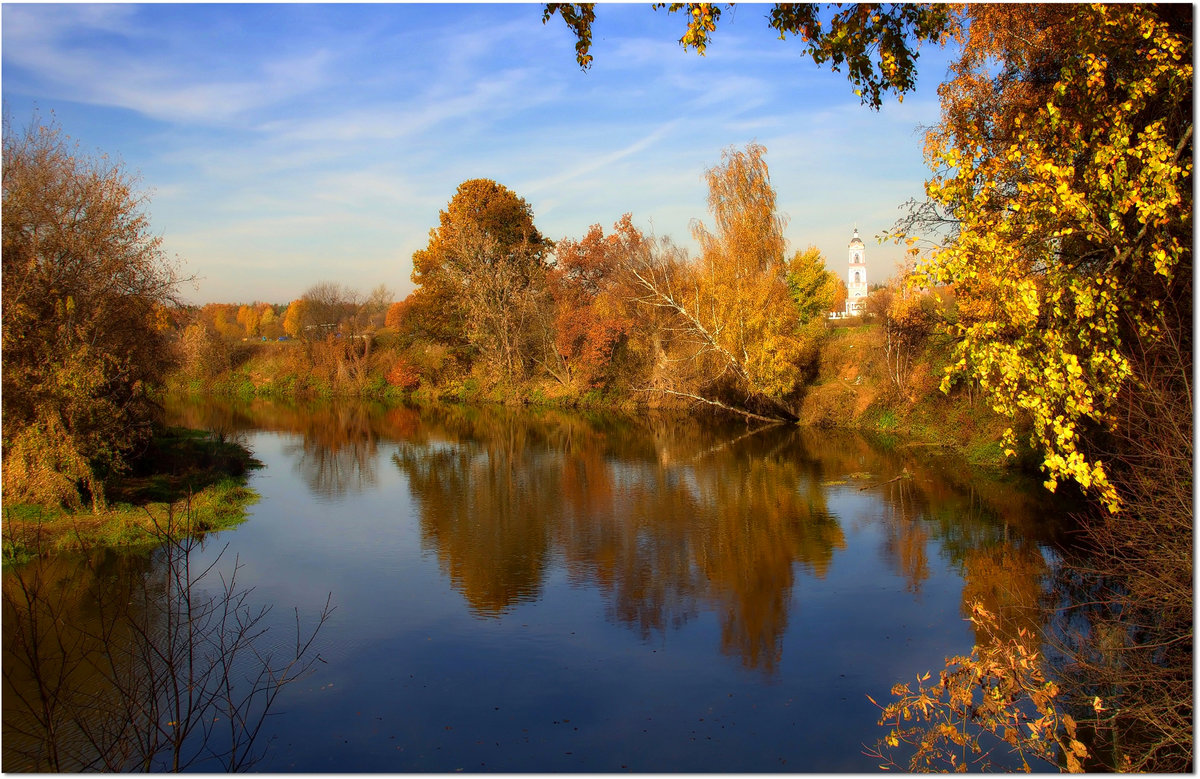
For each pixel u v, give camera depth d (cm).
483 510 1856
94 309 1656
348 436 3291
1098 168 771
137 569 1309
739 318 3139
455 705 895
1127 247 782
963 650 1008
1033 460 1970
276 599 1225
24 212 1577
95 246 1684
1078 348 800
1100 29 830
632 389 3975
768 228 3198
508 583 1316
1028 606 1092
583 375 4309
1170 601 690
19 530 1374
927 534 1543
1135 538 720
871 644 1045
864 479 2116
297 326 6775
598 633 1101
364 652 1034
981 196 877
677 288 3556
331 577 1341
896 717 848
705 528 1659
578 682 952
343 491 2091
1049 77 1104
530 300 4609
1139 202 709
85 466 1535
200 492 1888
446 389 4962
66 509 1544
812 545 1506
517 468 2453
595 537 1600
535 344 4719
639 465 2469
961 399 2503
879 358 3081
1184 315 804
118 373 1709
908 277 880
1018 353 793
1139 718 706
